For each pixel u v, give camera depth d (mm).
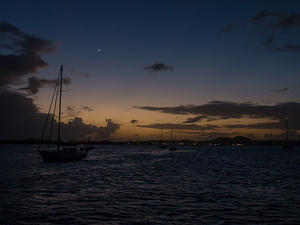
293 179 35812
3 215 17172
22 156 93875
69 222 15891
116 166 56594
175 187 28375
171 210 18703
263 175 40438
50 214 17469
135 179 34938
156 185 29766
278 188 28250
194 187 28453
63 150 61125
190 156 107438
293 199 22500
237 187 28703
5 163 61000
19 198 22328
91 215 17328
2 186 28719
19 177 36594
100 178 35938
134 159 84375
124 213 17844
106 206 19672
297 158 93562
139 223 15820
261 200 22031
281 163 68125
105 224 15586
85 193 24719
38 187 28109
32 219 16391
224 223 15961
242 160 81125
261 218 17016
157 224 15664
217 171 46281
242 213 18094
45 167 51938
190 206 19844
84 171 45406
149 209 18922
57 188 27547
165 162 70562
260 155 120188
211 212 18250
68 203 20562
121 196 23344
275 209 19156
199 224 15727
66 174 40531
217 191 26109
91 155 114250
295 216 17500
